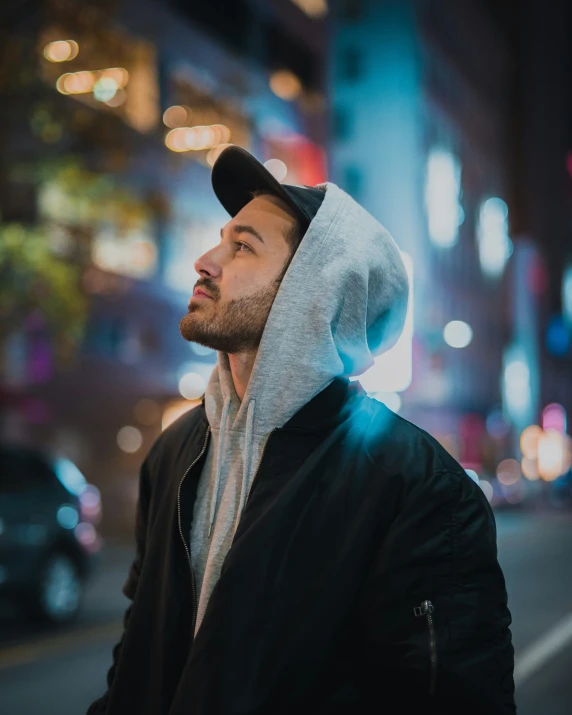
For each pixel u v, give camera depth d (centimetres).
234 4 3453
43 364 2494
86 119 1661
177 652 167
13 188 1653
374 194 5331
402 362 3866
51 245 1694
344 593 154
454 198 5625
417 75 5375
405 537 155
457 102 6044
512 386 6512
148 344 2970
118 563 1678
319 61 4103
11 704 608
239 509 165
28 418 2319
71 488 1020
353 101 5409
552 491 4775
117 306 2803
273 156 3706
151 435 2967
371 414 169
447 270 5719
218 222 3225
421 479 158
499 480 3903
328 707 154
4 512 918
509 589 1200
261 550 155
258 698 148
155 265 2992
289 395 165
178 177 2939
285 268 173
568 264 8244
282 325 166
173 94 3058
